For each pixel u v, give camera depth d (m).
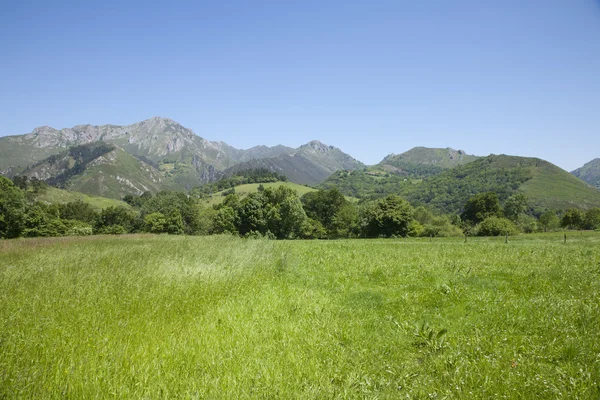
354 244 34.00
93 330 6.41
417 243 36.12
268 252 19.59
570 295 9.27
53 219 76.62
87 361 5.25
